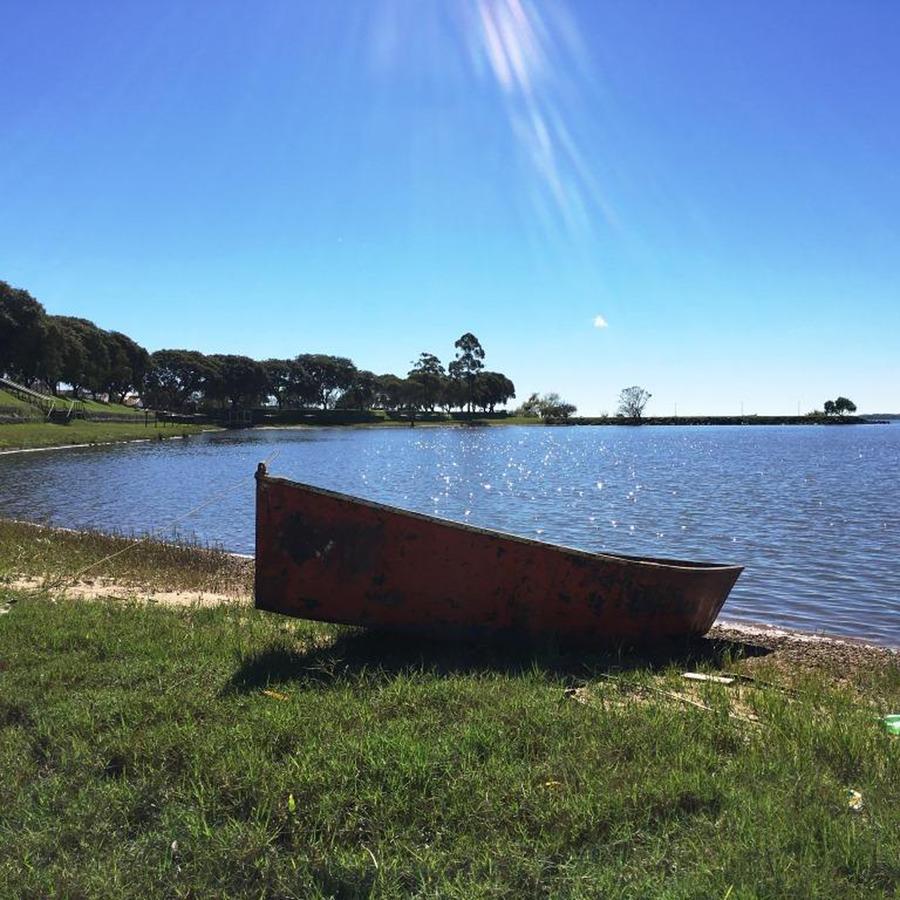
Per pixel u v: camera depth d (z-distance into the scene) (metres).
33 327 77.94
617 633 8.02
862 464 50.94
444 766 4.36
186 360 122.62
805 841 3.63
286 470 47.69
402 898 3.28
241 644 7.17
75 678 6.09
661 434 130.88
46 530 17.66
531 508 27.88
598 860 3.52
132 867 3.49
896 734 5.40
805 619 11.98
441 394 160.12
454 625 7.42
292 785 4.14
